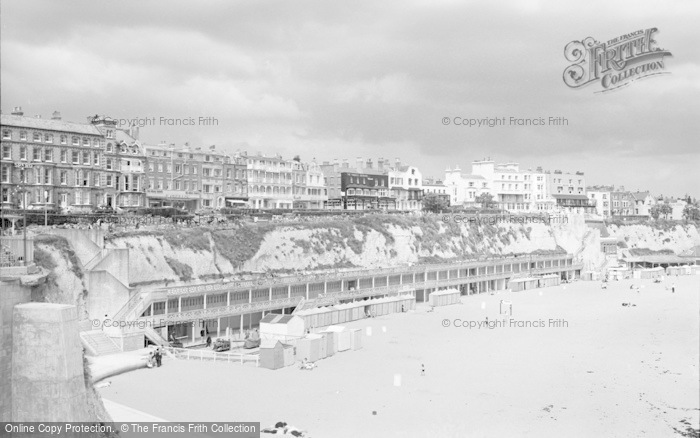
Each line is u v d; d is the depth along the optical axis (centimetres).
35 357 3844
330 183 18100
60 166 10706
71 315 3959
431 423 5256
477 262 14325
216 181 14138
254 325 9850
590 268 17862
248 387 6203
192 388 6103
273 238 11419
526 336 8881
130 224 9694
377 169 19538
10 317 3878
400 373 6856
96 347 7156
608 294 13138
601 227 19762
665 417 5491
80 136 11106
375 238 13475
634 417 5472
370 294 11606
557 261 16925
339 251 12575
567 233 18425
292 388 6203
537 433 5078
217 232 10531
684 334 8488
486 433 5053
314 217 13312
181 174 13325
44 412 3834
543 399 5962
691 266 17525
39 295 4200
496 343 8438
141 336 7581
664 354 7525
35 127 10319
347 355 7762
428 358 7588
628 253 19762
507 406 5741
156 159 12775
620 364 7162
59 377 3847
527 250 17438
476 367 7138
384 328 9369
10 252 4688
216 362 7244
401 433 5006
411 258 13950
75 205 10919
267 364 7012
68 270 7662
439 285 13100
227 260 10388
